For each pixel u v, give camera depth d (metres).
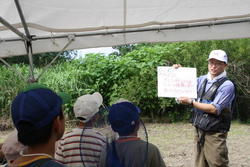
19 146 1.83
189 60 10.83
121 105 2.17
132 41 4.59
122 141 2.13
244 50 10.56
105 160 2.13
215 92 3.62
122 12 3.87
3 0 3.33
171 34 4.45
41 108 1.31
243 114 10.81
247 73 10.78
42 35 4.50
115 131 2.14
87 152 2.34
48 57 15.78
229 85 3.58
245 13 3.97
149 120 10.90
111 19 4.07
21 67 12.08
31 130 1.29
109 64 11.26
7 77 10.84
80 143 2.35
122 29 4.46
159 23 4.27
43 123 1.30
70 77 11.40
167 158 6.50
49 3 3.49
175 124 10.50
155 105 10.94
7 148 1.86
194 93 3.70
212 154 3.61
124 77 11.17
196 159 3.85
